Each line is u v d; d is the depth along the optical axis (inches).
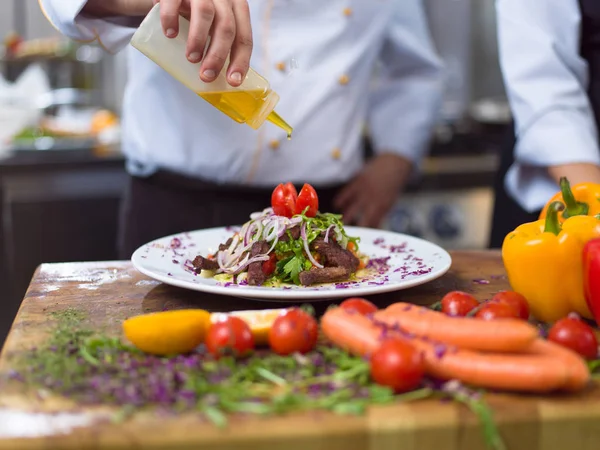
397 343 31.7
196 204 78.6
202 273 51.3
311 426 29.0
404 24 94.0
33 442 27.8
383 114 96.6
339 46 80.0
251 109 46.8
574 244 41.6
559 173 63.3
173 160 76.6
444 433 29.5
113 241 114.0
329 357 35.5
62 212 110.8
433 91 95.6
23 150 109.8
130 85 79.7
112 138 119.3
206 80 44.6
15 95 126.9
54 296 48.0
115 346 37.1
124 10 57.6
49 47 134.0
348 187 86.4
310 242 49.8
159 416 29.5
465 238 131.0
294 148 78.6
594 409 30.5
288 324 35.7
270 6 75.8
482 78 162.4
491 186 129.8
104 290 49.6
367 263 54.7
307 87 78.0
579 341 35.2
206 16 43.3
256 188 78.6
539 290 42.9
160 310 45.2
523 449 30.3
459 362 31.7
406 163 94.5
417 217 128.4
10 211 108.5
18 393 31.7
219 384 32.2
